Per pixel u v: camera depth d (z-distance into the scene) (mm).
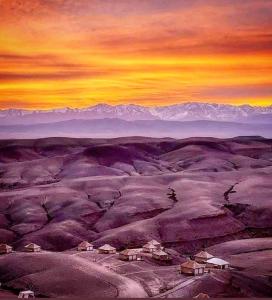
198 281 83312
